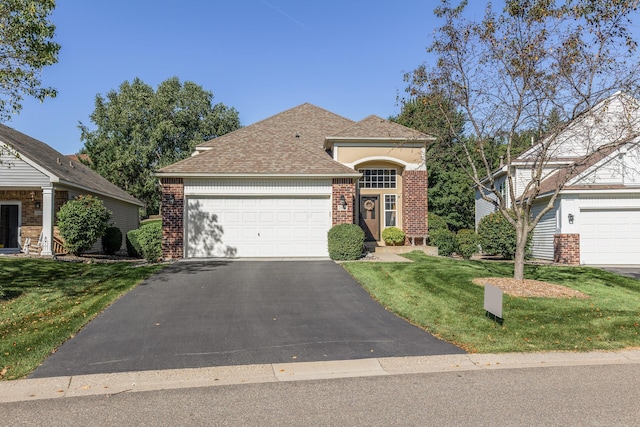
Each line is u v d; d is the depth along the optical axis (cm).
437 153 1297
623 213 1795
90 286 1165
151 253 1602
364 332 784
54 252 1878
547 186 1975
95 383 564
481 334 768
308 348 697
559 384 553
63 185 1995
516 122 1098
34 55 1044
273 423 443
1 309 930
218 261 1580
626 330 790
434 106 1181
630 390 532
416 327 817
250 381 570
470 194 3200
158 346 707
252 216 1716
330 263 1524
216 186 1698
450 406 483
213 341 732
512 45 1049
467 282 1142
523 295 1003
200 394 526
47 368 613
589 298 1004
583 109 1076
